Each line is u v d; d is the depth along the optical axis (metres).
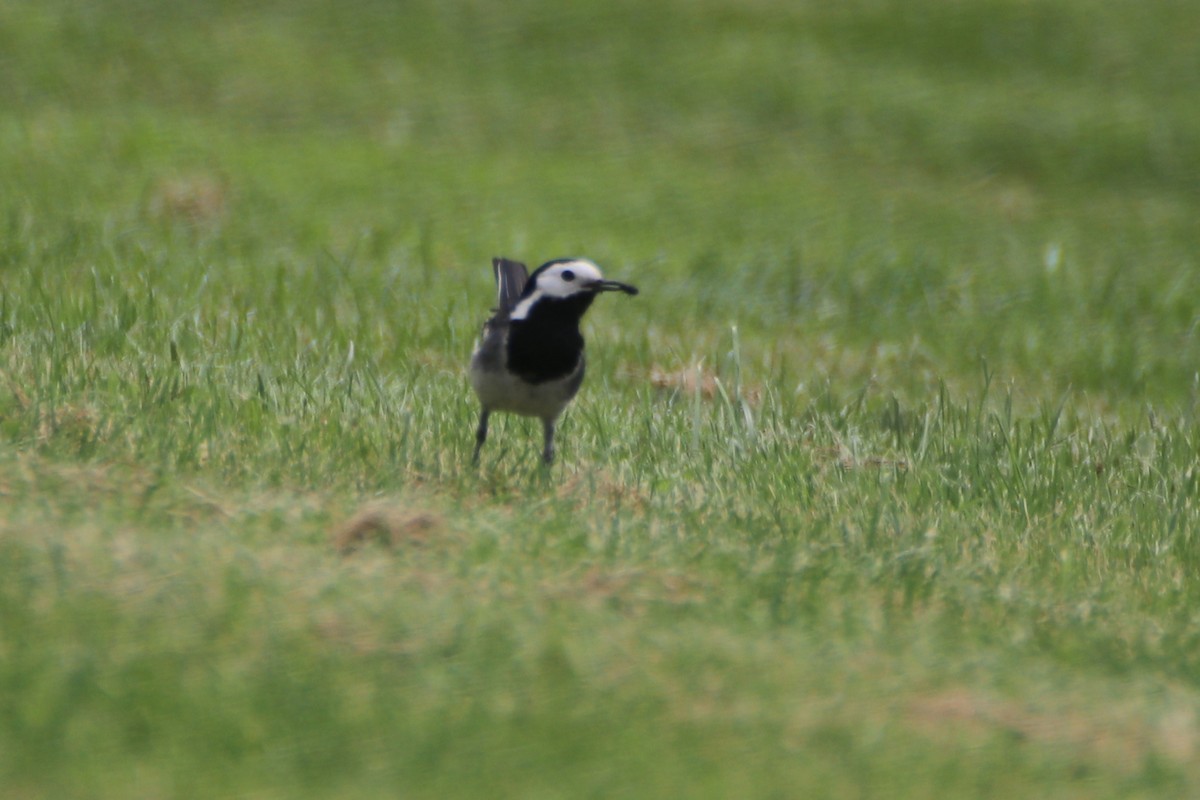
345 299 20.94
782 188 33.28
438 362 18.34
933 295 26.02
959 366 22.44
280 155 30.36
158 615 9.42
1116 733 9.63
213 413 13.27
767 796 8.24
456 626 9.73
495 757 8.35
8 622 9.12
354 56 37.72
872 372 21.33
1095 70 41.66
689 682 9.50
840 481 14.12
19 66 33.84
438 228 26.80
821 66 40.19
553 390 13.16
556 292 12.90
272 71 35.88
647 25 41.50
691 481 13.77
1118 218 34.06
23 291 18.28
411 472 12.98
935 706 9.65
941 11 43.97
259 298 19.95
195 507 11.38
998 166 36.38
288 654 9.14
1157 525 13.98
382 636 9.52
